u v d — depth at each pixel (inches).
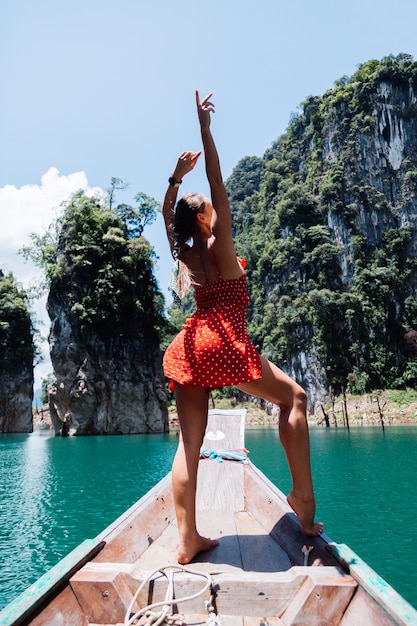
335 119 3518.7
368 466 684.1
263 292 3393.2
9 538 322.0
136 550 90.9
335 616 58.6
